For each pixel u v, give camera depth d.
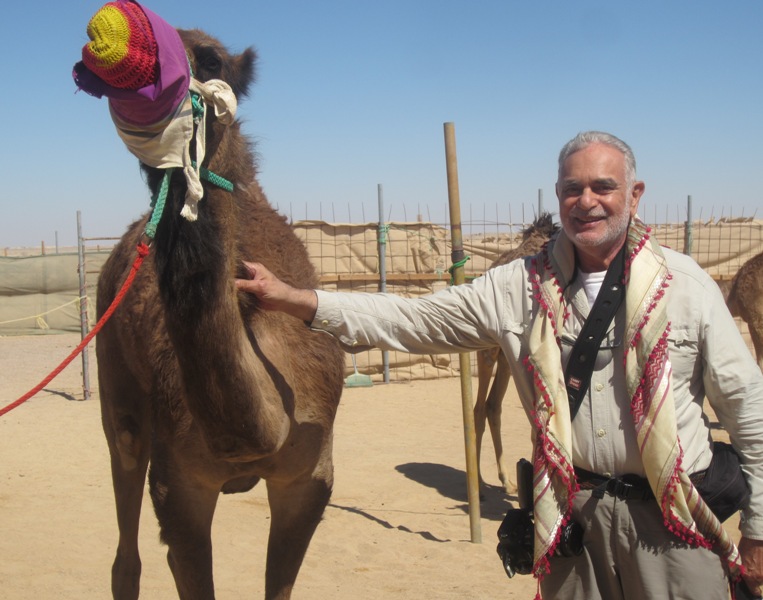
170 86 2.65
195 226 2.87
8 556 6.00
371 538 6.54
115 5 2.54
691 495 2.66
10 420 11.11
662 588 2.78
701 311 2.76
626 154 2.85
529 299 2.97
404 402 12.58
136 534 4.72
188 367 2.96
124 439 4.56
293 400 3.48
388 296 3.21
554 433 2.78
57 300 22.73
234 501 7.59
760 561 2.82
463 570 5.81
